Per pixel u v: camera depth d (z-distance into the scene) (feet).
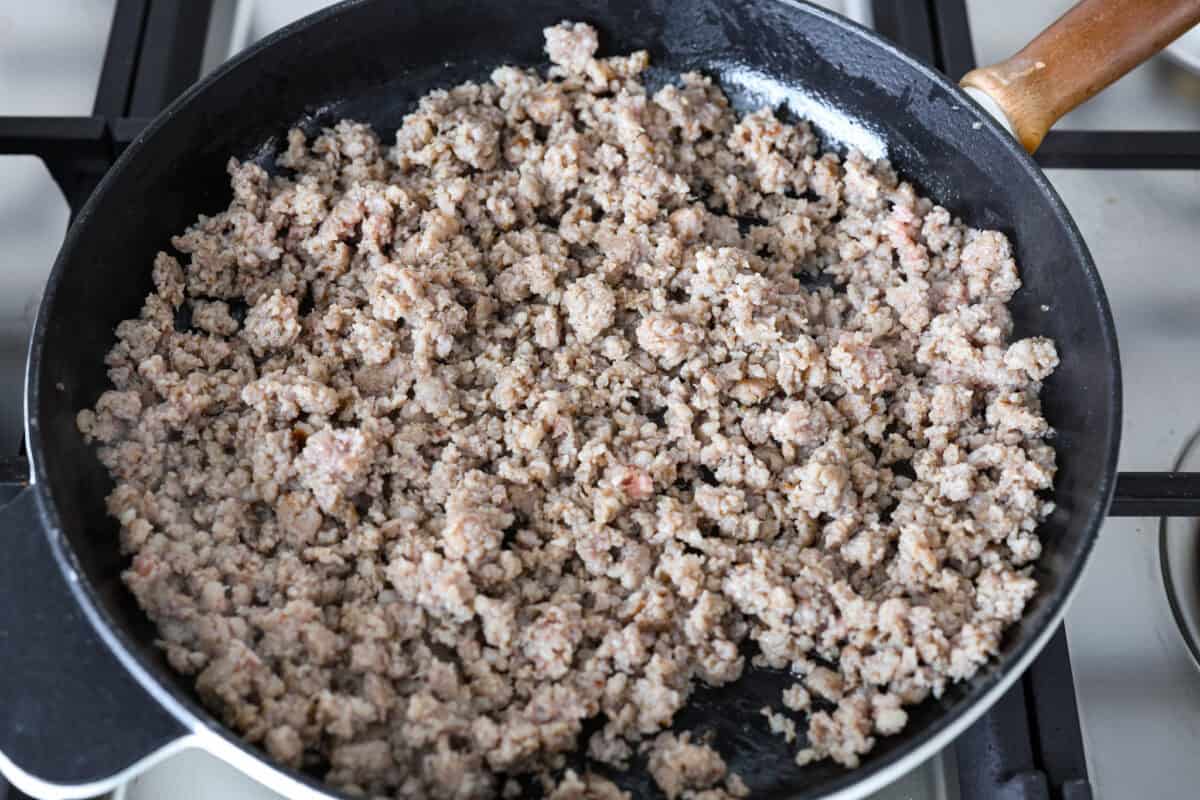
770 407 1.73
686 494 1.67
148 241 1.73
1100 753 1.62
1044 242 1.71
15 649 1.42
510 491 1.64
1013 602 1.54
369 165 1.84
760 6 1.82
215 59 2.01
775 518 1.65
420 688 1.52
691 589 1.57
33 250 1.90
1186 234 1.94
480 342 1.74
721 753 1.54
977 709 1.40
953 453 1.67
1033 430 1.67
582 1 1.85
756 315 1.74
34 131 1.77
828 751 1.52
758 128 1.86
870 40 1.79
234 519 1.59
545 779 1.50
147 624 1.52
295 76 1.81
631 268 1.79
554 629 1.53
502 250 1.78
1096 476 1.53
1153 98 2.02
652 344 1.71
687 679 1.57
